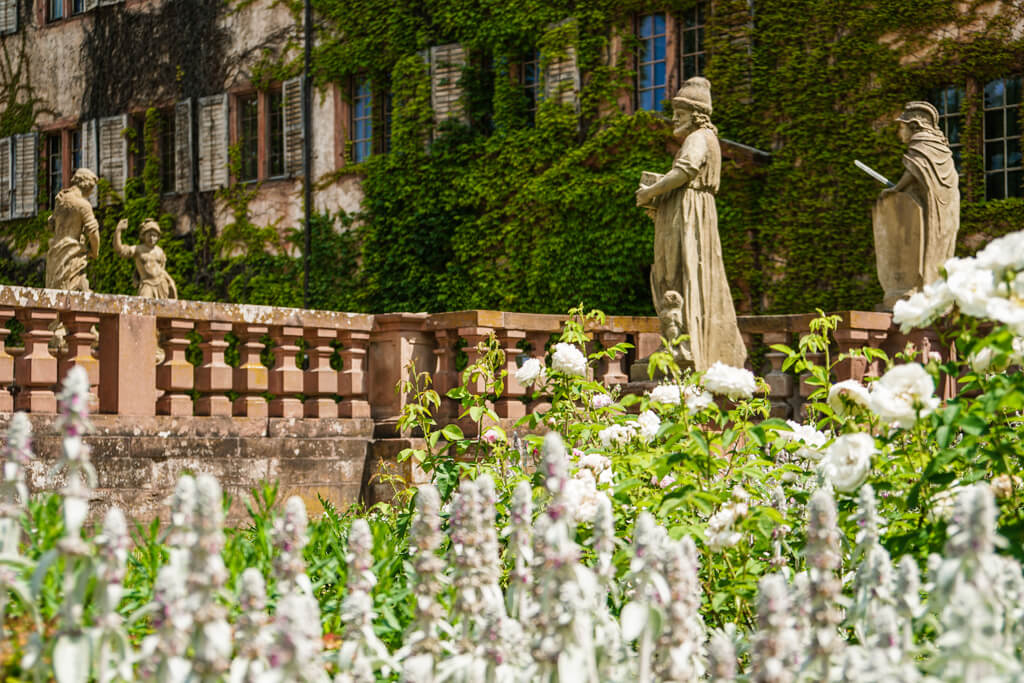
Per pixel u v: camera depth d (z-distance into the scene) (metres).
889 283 12.80
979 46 18.02
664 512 4.55
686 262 10.86
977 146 18.09
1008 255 3.92
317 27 24.70
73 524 3.07
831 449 4.53
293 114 25.02
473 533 3.64
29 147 28.56
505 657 3.39
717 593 4.43
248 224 25.48
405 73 23.45
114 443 8.62
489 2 22.41
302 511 3.40
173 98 26.67
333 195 24.45
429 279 23.02
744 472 5.04
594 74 21.22
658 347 12.19
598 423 6.61
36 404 8.77
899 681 2.79
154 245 19.08
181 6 26.61
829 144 19.11
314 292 24.48
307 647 2.83
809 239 19.20
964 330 4.29
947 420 4.12
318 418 10.43
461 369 10.92
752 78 19.77
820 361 11.25
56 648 2.99
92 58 27.81
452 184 22.80
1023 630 3.23
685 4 20.44
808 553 3.33
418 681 3.34
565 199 21.17
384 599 4.59
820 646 3.17
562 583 3.27
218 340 9.92
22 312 8.88
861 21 18.91
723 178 19.86
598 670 3.38
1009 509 4.41
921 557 4.25
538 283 21.50
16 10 29.08
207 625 2.93
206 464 9.14
